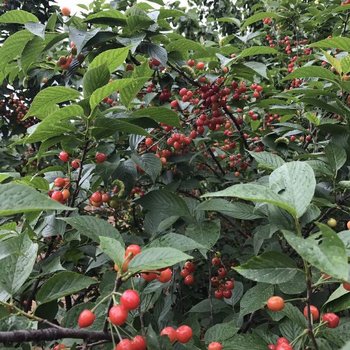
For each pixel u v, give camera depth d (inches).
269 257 12.4
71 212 21.8
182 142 27.4
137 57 30.2
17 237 14.4
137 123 21.4
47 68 31.9
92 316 11.9
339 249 9.5
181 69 29.4
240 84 32.7
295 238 10.3
